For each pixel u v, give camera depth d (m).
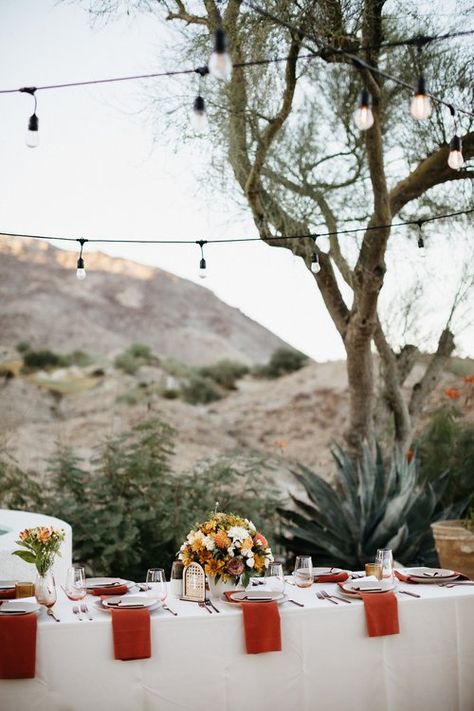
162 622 3.93
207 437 14.22
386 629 4.16
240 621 4.01
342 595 4.38
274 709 4.02
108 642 3.86
